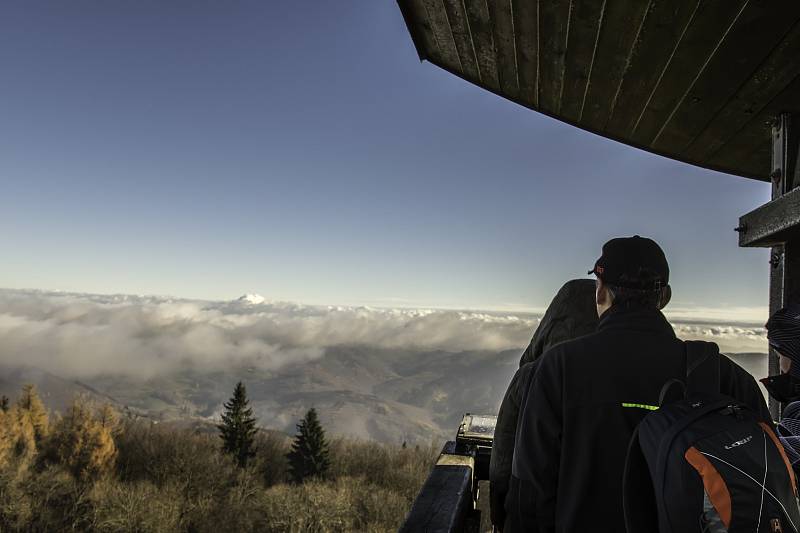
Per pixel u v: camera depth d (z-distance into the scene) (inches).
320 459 2866.6
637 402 58.6
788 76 119.2
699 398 52.8
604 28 114.8
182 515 2338.8
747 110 137.7
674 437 48.8
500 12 118.0
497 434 77.7
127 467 2859.3
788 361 74.7
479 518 95.7
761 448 47.1
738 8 100.3
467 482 87.6
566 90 146.5
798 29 103.4
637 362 60.6
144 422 4183.1
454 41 135.8
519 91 154.1
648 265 64.2
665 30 111.0
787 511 45.1
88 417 2896.2
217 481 2657.5
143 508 2241.6
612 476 57.6
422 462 3599.9
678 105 141.6
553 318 78.8
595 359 61.9
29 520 2161.7
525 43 127.5
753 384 61.5
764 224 131.2
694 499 45.9
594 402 60.0
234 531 2327.8
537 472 62.1
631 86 136.9
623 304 65.0
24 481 2385.6
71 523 2217.0
